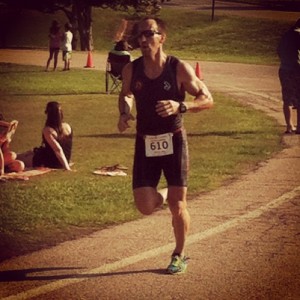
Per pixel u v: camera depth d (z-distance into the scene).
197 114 19.61
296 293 6.73
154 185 7.20
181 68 7.07
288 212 9.44
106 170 11.95
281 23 56.50
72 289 6.77
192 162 12.78
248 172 11.94
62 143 12.17
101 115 20.03
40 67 35.22
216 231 8.55
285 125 17.64
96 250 7.83
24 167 11.91
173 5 65.75
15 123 11.84
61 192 10.34
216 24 56.91
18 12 59.12
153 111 7.06
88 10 49.94
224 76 31.92
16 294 6.63
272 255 7.74
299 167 12.31
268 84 28.73
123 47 24.44
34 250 7.84
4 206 9.57
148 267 7.33
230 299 6.55
